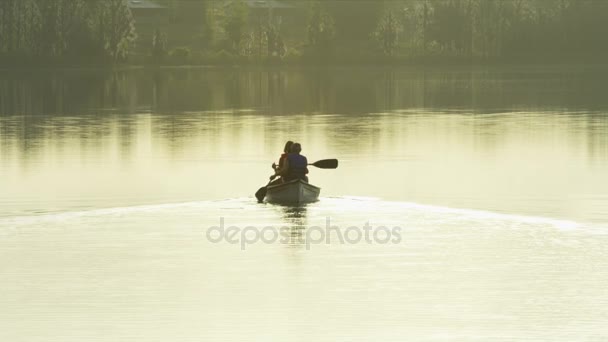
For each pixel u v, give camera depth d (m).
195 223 78.50
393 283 62.09
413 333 52.97
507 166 116.69
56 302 58.56
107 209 83.69
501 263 66.12
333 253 69.25
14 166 119.25
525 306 57.25
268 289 61.09
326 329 53.72
